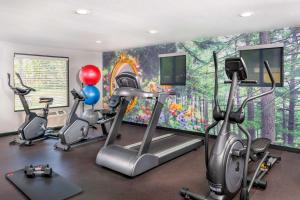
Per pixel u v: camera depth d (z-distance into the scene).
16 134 5.67
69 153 4.20
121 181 3.04
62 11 3.02
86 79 6.12
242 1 2.67
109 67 7.34
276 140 4.35
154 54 6.11
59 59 6.44
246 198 2.30
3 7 2.85
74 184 2.93
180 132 5.74
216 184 2.33
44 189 2.76
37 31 4.22
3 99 5.48
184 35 4.70
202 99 5.29
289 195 2.64
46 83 6.21
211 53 5.06
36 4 2.75
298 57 4.02
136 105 6.66
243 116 2.42
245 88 4.63
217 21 3.58
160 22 3.61
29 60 5.85
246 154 2.35
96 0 2.62
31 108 5.95
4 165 3.58
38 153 4.19
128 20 3.48
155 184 2.95
